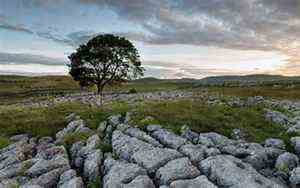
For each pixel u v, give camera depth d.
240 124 21.88
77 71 77.00
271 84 133.38
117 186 11.72
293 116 27.50
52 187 13.10
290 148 17.03
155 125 19.92
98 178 13.45
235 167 12.23
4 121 24.83
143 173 12.51
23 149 18.00
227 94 73.12
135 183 11.42
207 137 18.23
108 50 74.75
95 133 19.66
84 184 13.48
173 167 12.45
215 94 69.88
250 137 19.52
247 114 24.95
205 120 21.67
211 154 14.32
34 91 148.12
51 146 18.44
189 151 14.46
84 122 22.48
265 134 20.11
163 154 13.81
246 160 14.68
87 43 76.88
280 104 42.00
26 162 15.12
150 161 13.36
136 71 78.88
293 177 12.68
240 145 16.89
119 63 76.50
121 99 54.97
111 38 75.06
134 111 23.45
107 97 64.62
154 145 16.56
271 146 17.28
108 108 26.50
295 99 62.62
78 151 16.89
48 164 14.37
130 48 76.38
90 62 75.69
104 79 77.31
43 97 97.12
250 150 15.38
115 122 21.61
